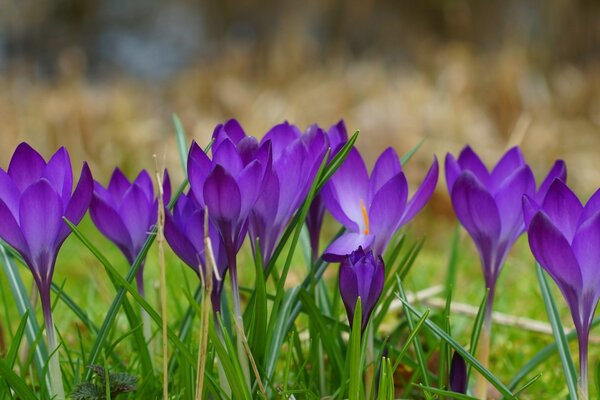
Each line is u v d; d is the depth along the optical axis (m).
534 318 1.11
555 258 0.72
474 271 1.51
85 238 0.74
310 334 0.83
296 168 0.75
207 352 0.79
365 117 2.33
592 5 3.51
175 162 2.22
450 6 3.77
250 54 3.36
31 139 2.47
